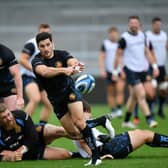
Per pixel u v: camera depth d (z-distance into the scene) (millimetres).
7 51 30531
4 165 27094
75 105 27062
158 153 30453
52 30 82250
